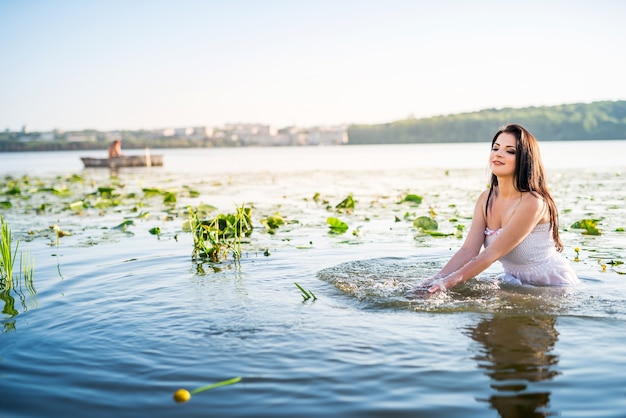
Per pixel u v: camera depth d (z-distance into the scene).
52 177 17.20
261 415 1.95
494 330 2.72
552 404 1.98
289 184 12.99
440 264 4.23
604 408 1.94
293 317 2.98
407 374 2.24
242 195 10.40
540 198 3.52
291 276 3.92
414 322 2.86
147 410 2.01
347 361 2.38
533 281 3.62
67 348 2.61
